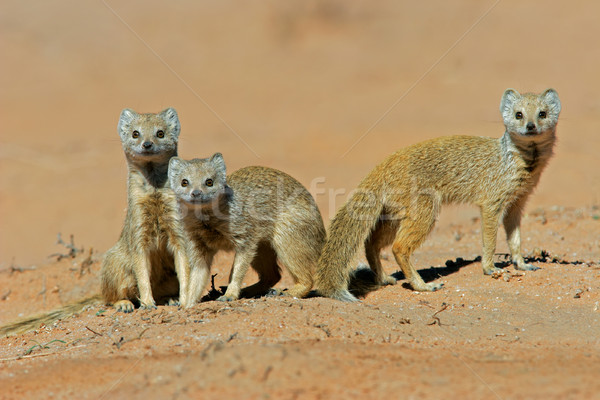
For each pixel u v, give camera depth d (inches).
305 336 324.5
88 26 1754.4
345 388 243.1
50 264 603.2
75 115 1291.8
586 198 701.9
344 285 423.8
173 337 332.5
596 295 409.1
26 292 554.9
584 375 258.5
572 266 464.8
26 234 726.5
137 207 434.6
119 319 398.3
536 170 454.9
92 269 567.2
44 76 1536.7
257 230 421.7
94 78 1517.0
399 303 407.8
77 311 461.1
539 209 659.4
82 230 730.2
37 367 308.5
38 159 1047.6
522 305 399.2
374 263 457.1
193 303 419.2
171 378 263.0
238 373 257.4
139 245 438.6
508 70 1374.3
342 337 326.0
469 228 632.4
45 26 1748.3
